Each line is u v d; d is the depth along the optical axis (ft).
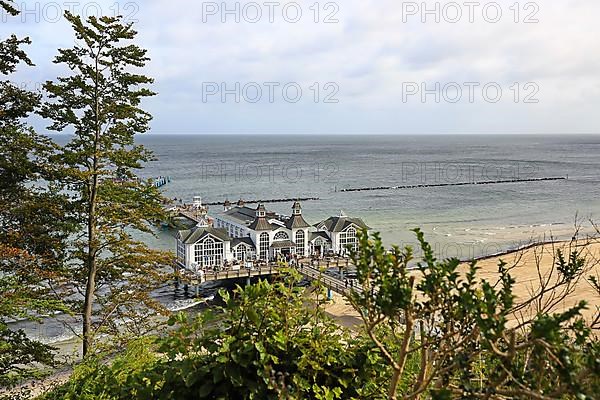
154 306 60.90
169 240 224.12
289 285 18.58
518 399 11.53
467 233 235.20
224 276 145.28
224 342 15.88
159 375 16.55
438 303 11.78
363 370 16.90
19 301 46.34
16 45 52.24
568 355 10.32
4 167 53.16
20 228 55.11
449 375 12.50
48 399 22.22
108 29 59.36
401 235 231.71
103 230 61.05
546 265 96.63
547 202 333.62
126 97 62.08
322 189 410.52
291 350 16.78
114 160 60.85
